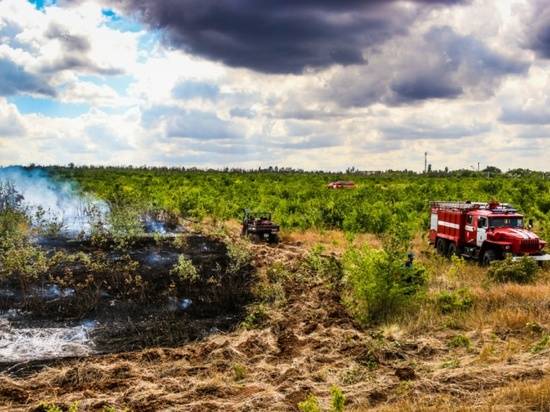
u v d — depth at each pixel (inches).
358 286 527.5
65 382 382.6
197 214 1163.9
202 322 514.6
